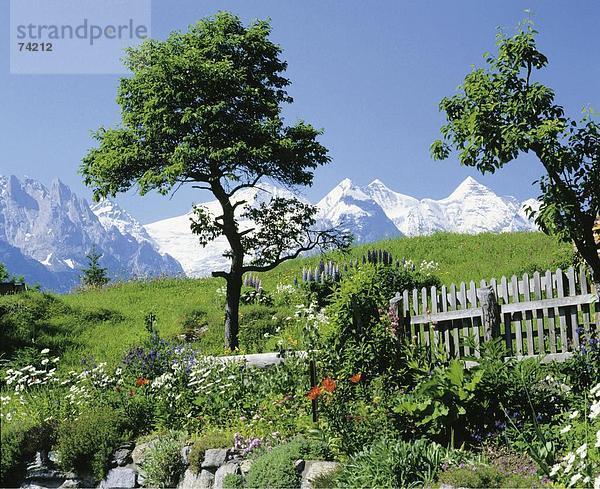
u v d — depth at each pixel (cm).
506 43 1223
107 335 2417
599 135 1160
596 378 959
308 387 1105
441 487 735
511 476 726
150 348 1505
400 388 1085
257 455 974
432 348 1327
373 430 909
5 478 1128
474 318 1309
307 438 974
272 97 2472
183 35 2456
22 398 1299
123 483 1086
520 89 1217
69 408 1268
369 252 2886
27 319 2486
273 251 2420
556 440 809
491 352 948
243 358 1370
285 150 2330
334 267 2880
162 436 1146
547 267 2361
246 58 2428
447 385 889
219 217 2370
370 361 1166
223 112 2303
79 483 1120
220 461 995
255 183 2428
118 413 1221
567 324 1207
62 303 2736
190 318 2498
